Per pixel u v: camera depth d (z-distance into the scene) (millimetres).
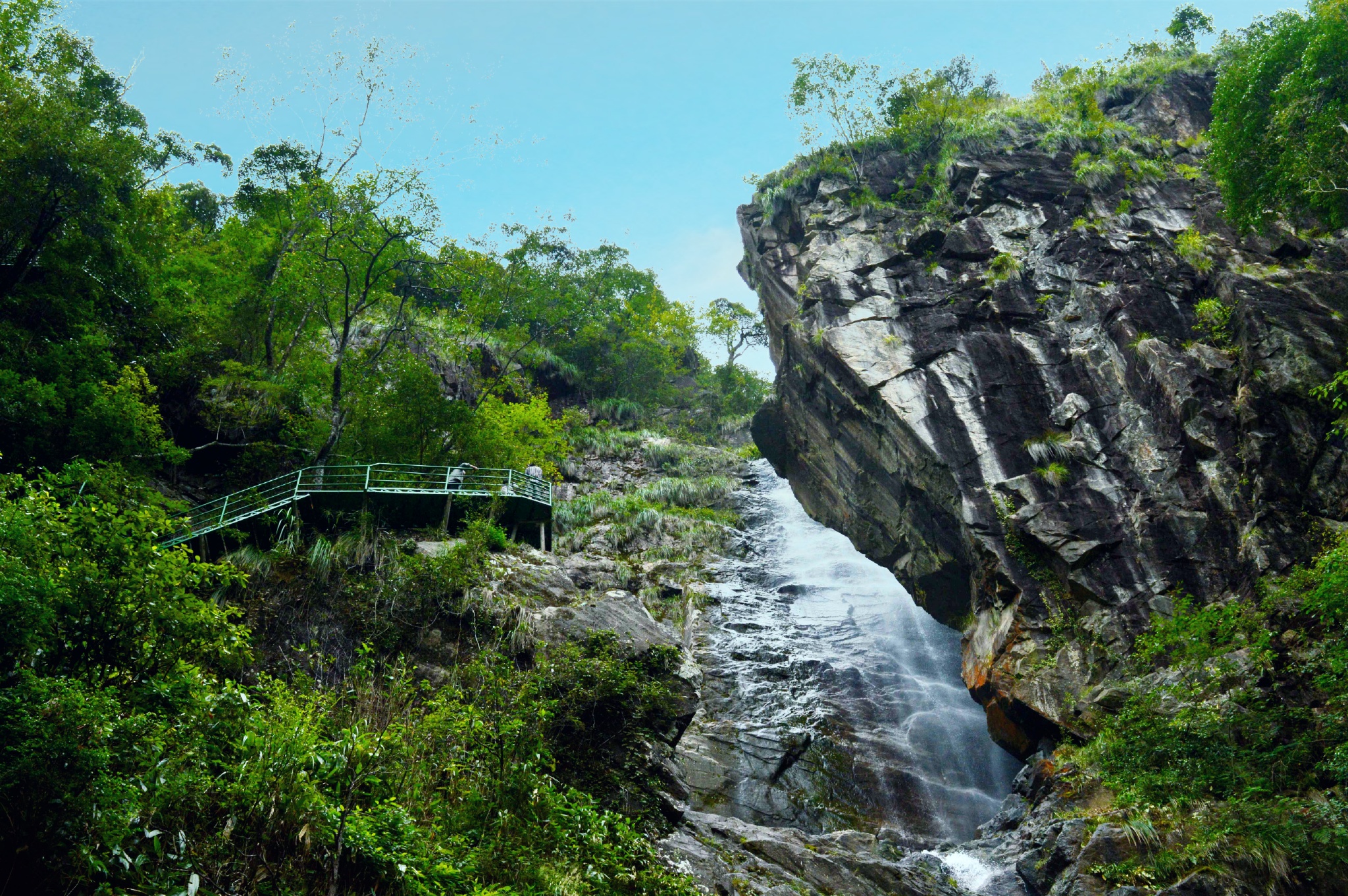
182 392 25953
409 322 30031
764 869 15234
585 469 41656
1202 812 15125
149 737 8219
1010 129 34750
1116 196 31109
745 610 31016
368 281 27391
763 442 34375
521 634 16219
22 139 20328
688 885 12758
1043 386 26766
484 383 32969
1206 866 14117
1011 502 24625
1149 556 22703
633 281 57750
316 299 28594
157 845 7625
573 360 51625
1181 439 24219
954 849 19719
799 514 39344
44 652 8406
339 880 8828
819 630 30672
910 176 35812
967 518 24750
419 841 9711
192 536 19000
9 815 7184
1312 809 14492
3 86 20766
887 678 28266
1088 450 25016
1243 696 17172
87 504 9914
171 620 9438
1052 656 22250
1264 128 23922
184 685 9023
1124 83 38344
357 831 9031
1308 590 18828
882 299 30031
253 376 27203
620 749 14930
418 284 31250
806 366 30781
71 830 7297
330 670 15469
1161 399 25062
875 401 27828
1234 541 22203
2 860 7109
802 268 33906
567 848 11586
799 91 38469
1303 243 27453
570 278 50656
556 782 13391
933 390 27125
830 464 31562
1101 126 34219
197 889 7711
